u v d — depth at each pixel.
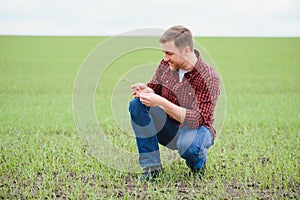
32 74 19.81
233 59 28.72
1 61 26.27
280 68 23.16
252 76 19.31
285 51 35.75
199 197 4.43
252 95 13.05
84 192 4.67
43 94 13.35
